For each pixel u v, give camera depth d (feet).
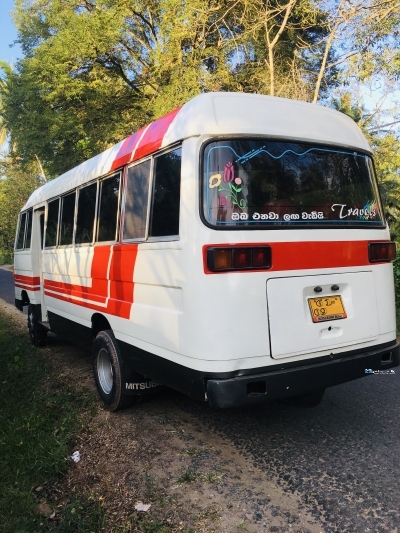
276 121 11.82
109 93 52.49
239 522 9.68
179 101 44.24
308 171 12.03
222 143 10.96
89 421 15.26
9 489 11.62
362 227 12.75
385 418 14.44
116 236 14.75
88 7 51.93
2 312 39.83
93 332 17.28
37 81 47.67
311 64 46.93
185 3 42.60
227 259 10.37
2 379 20.18
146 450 12.94
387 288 13.11
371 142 39.91
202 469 11.81
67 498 11.46
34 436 14.28
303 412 15.10
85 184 17.81
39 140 49.42
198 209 10.62
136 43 54.54
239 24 45.03
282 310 10.95
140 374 14.88
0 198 109.50
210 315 10.34
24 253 27.86
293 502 10.28
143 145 13.25
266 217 11.13
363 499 10.29
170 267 11.43
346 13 33.47
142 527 9.80
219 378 10.35
